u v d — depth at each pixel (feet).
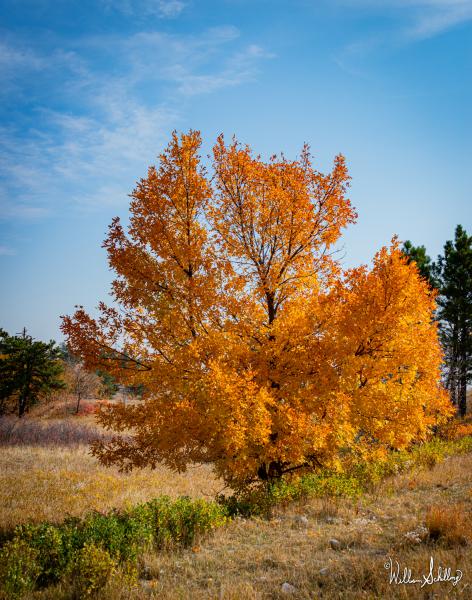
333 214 34.91
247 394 28.96
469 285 94.89
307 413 32.48
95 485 51.72
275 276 34.96
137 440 34.24
